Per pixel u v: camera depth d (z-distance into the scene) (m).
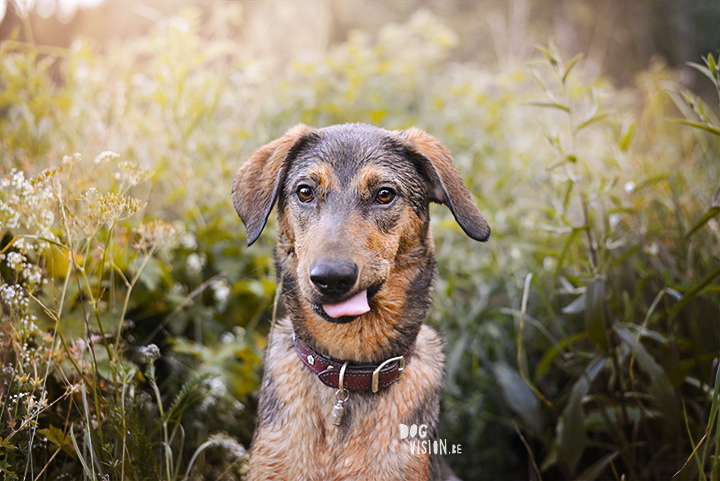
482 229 2.61
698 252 3.57
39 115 3.63
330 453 2.38
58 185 2.56
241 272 3.63
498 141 5.28
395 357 2.48
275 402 2.50
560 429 2.97
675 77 5.99
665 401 2.79
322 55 5.91
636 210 3.67
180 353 3.29
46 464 2.27
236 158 4.12
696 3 15.43
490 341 4.02
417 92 5.99
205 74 4.25
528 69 3.34
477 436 3.64
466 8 13.34
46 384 2.51
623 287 3.68
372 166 2.39
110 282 2.95
